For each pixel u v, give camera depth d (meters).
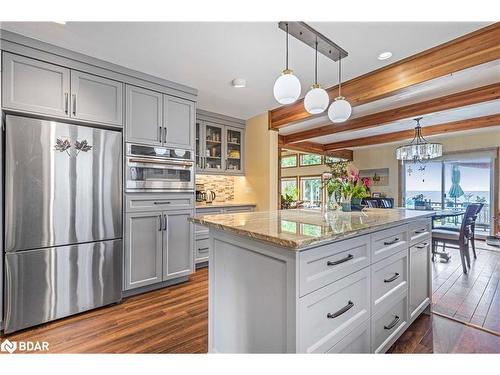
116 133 2.56
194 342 1.90
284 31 2.06
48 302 2.16
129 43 2.25
